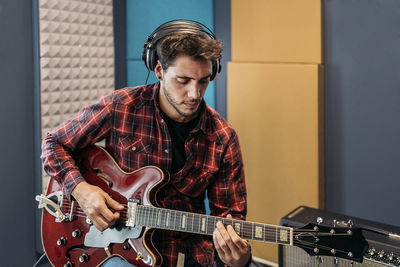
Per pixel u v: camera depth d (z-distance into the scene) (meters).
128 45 3.55
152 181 1.74
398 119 2.85
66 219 1.86
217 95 3.75
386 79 2.87
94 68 3.37
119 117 1.82
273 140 3.27
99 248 1.81
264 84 3.27
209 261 1.81
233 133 1.84
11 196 3.04
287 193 3.24
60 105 3.18
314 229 1.53
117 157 1.85
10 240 3.06
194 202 1.84
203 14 3.69
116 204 1.72
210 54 1.55
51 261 1.89
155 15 3.62
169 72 1.59
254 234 1.58
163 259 1.77
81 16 3.23
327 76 3.09
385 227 2.05
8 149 3.00
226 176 1.84
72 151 1.89
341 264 1.98
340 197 3.13
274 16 3.20
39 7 3.00
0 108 2.95
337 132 3.10
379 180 2.96
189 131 1.79
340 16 2.98
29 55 3.04
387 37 2.83
